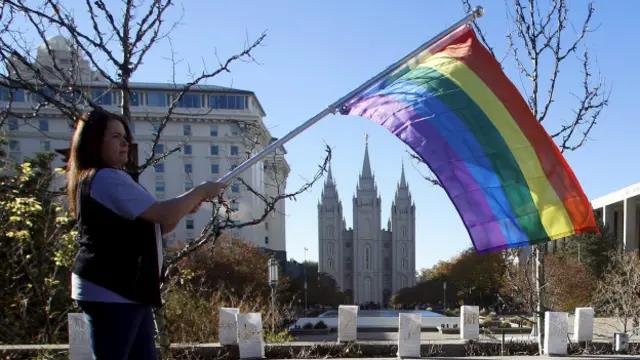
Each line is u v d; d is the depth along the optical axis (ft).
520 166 15.65
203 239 19.80
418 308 282.77
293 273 291.79
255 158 13.79
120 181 8.84
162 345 20.67
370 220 425.69
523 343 33.76
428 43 15.43
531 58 32.12
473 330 33.96
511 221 15.49
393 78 16.56
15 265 38.93
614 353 32.32
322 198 432.66
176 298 42.06
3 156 46.03
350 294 428.15
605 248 152.97
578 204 15.53
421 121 15.67
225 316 31.76
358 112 15.94
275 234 317.83
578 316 33.24
